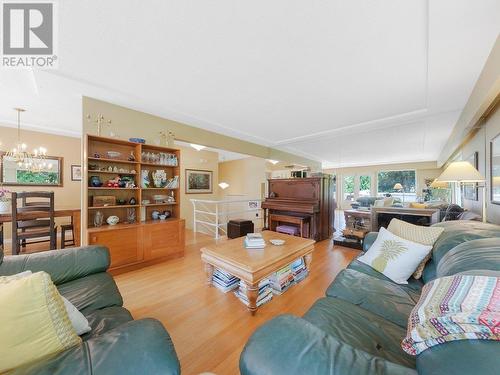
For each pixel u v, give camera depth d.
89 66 2.00
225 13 1.41
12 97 2.64
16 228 2.82
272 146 5.68
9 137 3.84
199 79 2.24
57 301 0.80
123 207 2.99
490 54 1.78
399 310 1.18
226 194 8.17
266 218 5.04
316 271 2.72
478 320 0.55
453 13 1.38
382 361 0.62
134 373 0.58
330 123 3.71
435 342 0.59
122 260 2.62
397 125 3.79
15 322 0.69
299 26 1.52
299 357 0.62
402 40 1.66
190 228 6.10
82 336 0.96
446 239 1.48
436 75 2.15
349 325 1.04
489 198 2.44
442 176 2.30
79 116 3.33
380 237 1.87
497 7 1.33
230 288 2.16
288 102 2.81
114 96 2.63
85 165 2.53
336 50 1.78
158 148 3.22
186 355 1.37
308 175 4.62
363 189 9.09
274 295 2.11
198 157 6.48
